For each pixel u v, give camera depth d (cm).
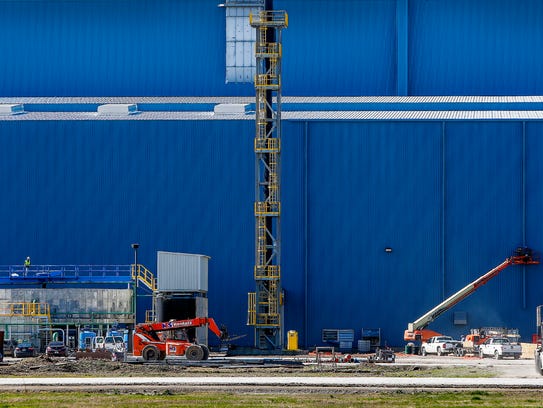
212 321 19475
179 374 16038
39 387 13975
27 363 18588
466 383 14150
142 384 14175
